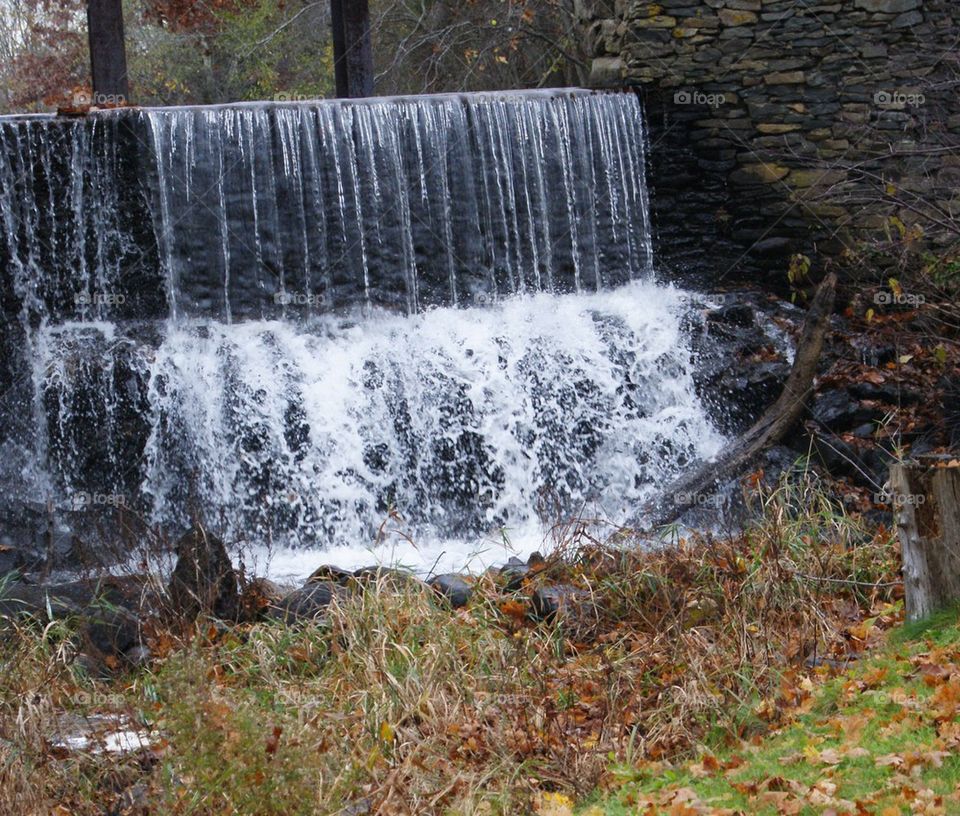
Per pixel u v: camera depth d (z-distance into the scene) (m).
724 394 11.23
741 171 12.46
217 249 11.18
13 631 7.12
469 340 11.30
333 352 11.06
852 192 12.04
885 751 4.94
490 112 11.82
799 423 10.51
